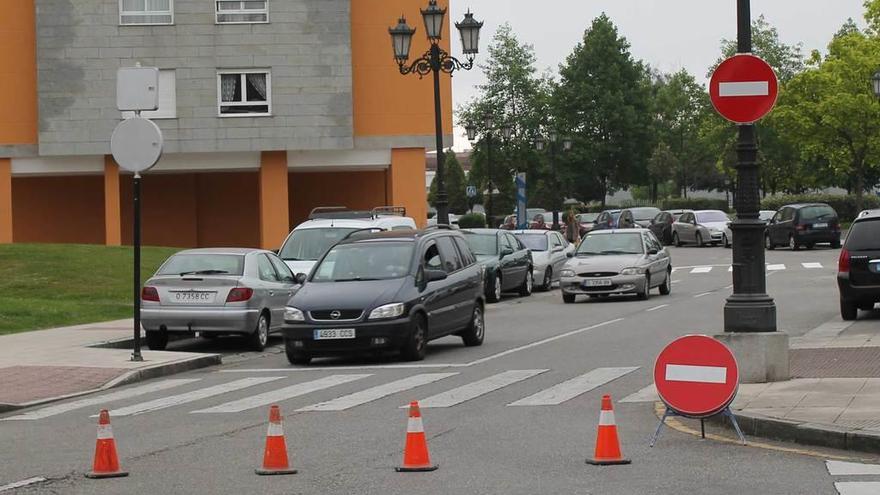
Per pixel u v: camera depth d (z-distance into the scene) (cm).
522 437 1452
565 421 1570
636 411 1639
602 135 12219
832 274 4728
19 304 3438
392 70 5844
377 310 2302
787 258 6009
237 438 1498
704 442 1390
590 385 1914
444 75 5853
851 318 2748
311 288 2402
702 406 1393
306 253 3294
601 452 1273
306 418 1653
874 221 2716
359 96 5838
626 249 3909
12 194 6022
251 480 1219
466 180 14488
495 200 11650
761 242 1742
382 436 1480
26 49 5591
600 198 12431
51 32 5512
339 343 2306
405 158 5856
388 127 5841
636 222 8575
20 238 6056
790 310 3181
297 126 5641
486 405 1736
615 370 2089
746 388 1662
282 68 5625
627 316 3222
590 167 12025
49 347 2641
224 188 6216
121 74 2383
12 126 5581
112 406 1864
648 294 3844
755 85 1723
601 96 12138
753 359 1712
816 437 1353
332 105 5656
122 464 1331
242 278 2697
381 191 6306
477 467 1262
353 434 1500
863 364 1914
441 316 2455
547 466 1262
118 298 3906
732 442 1386
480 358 2369
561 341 2641
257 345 2720
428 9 3884
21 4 5581
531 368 2169
